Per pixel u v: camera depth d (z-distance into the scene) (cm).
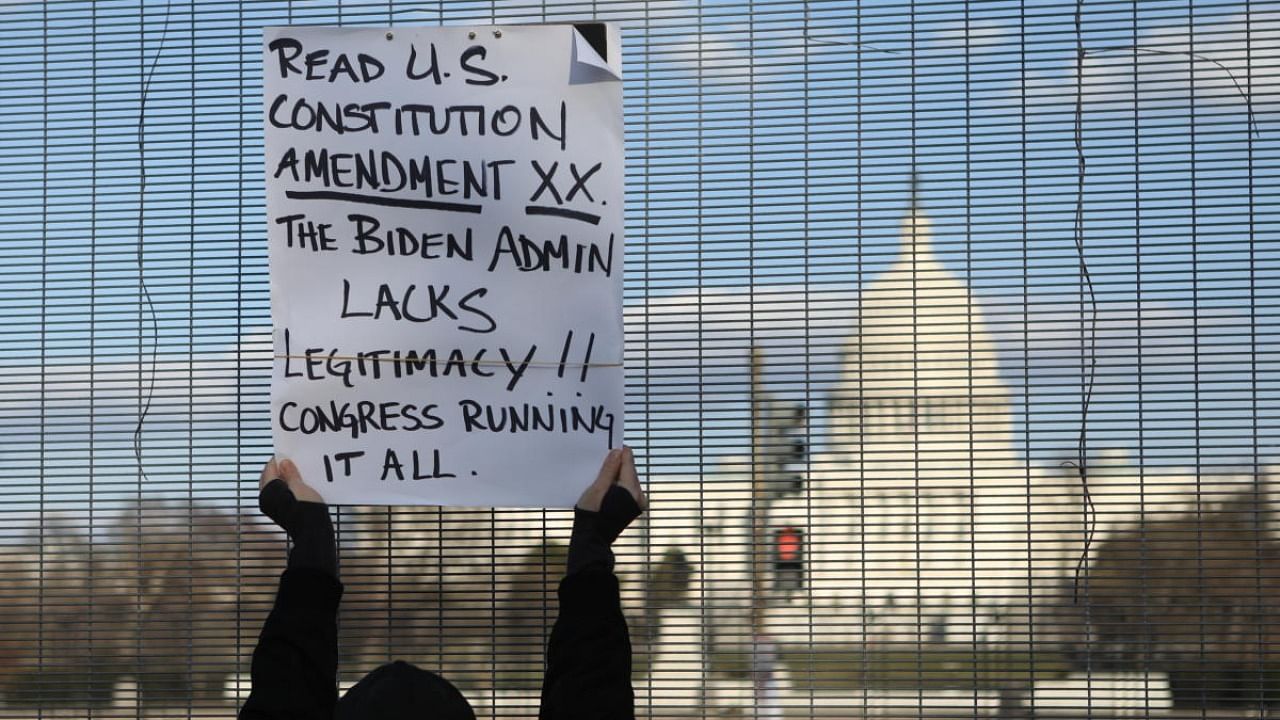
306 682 213
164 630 317
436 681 215
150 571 319
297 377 269
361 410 268
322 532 237
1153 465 303
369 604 312
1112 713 299
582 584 225
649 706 306
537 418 268
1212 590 299
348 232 272
